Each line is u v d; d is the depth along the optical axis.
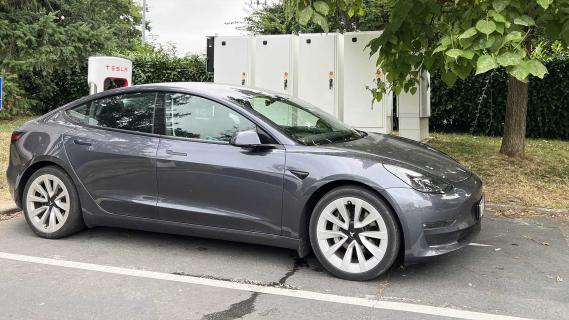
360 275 3.95
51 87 14.18
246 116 4.38
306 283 3.97
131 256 4.57
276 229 4.15
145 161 4.53
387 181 3.83
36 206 5.07
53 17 12.11
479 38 4.60
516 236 5.21
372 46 6.33
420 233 3.76
